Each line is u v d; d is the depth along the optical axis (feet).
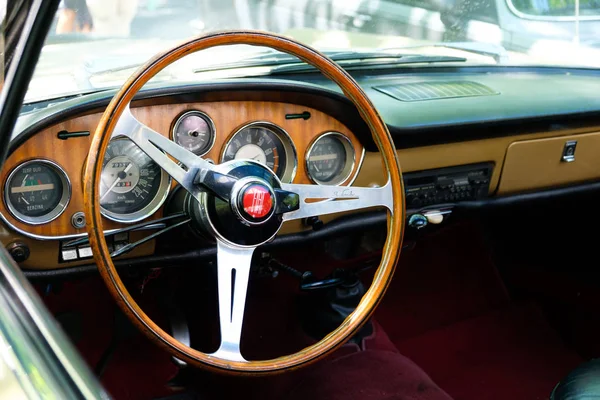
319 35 7.55
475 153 7.05
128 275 6.12
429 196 7.05
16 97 3.13
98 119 5.27
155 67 4.39
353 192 5.14
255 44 4.69
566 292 8.44
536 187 7.63
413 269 9.30
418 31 7.89
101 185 5.43
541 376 7.64
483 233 9.40
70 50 6.27
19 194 5.24
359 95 5.01
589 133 7.51
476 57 8.18
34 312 2.97
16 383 2.57
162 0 6.64
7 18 2.97
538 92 7.59
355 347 7.57
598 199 8.02
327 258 8.73
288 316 8.09
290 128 5.96
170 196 5.59
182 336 6.97
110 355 7.03
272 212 4.65
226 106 5.67
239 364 4.79
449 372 7.81
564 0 8.41
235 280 4.87
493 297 9.01
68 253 5.45
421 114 6.61
